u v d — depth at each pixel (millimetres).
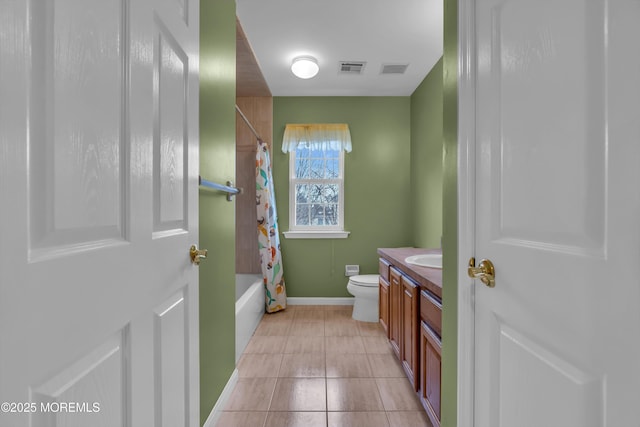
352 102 3869
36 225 482
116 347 672
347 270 3861
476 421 1064
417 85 3572
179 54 1000
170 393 915
